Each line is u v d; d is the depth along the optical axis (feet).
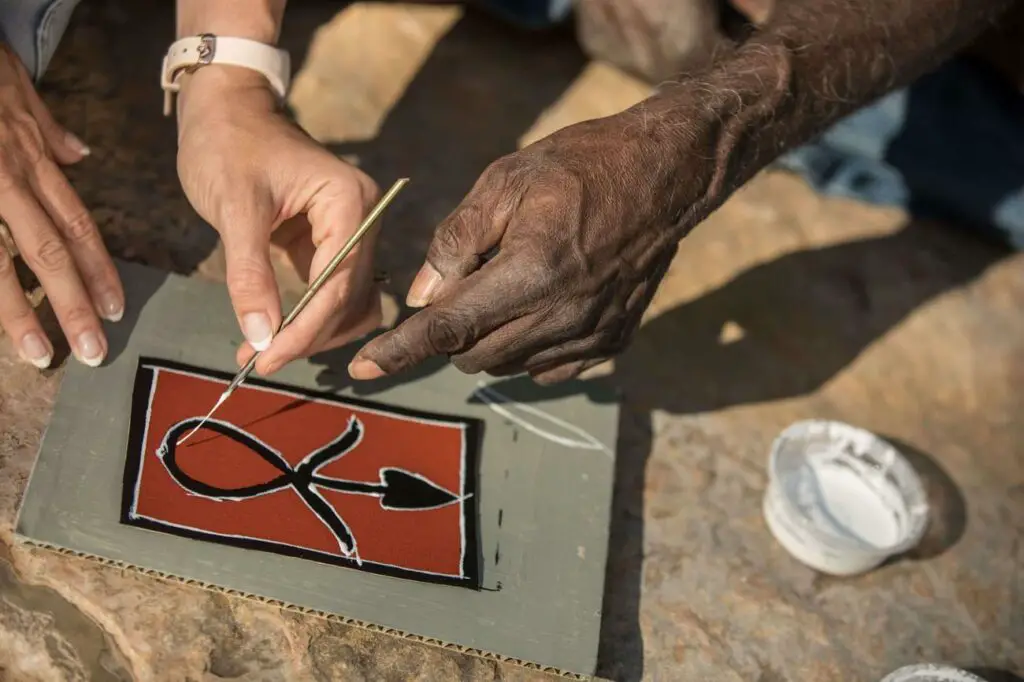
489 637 3.98
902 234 6.40
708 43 6.12
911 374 5.79
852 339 5.83
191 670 3.84
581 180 3.63
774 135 4.21
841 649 4.66
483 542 4.23
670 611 4.57
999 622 4.95
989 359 5.97
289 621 4.00
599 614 4.16
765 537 4.92
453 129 6.04
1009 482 5.51
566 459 4.58
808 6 4.46
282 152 4.09
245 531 3.96
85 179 5.04
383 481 4.26
